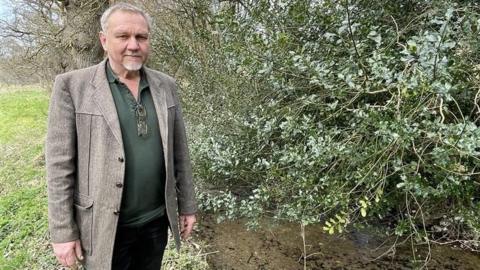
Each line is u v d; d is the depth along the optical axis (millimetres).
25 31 5484
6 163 5742
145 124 1720
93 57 4891
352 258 3164
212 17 3527
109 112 1625
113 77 1703
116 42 1658
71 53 4941
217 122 3457
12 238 3475
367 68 2230
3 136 7352
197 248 3254
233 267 3064
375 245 3303
